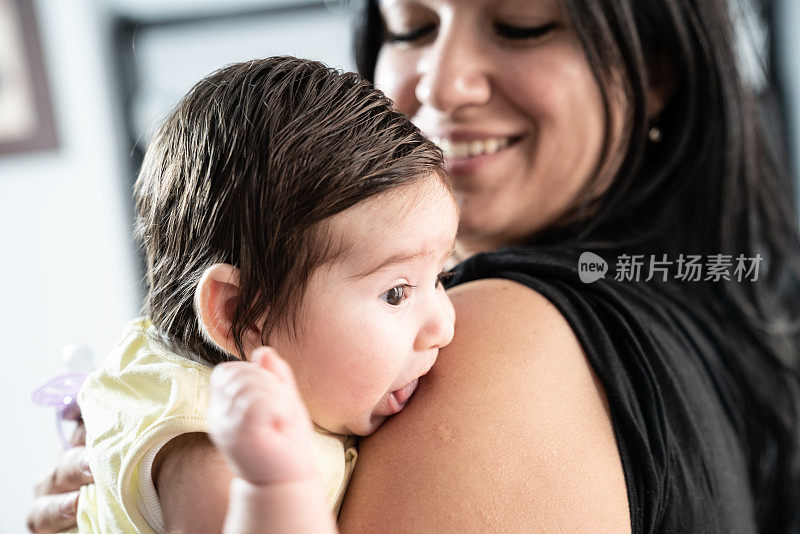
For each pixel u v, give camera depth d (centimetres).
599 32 79
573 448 60
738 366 97
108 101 274
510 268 73
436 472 57
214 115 57
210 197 56
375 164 55
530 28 80
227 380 43
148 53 275
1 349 281
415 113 91
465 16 82
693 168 91
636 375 67
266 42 271
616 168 85
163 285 60
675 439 67
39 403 72
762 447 101
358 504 60
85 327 286
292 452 42
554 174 85
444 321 61
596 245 82
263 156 54
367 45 104
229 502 50
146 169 63
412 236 56
